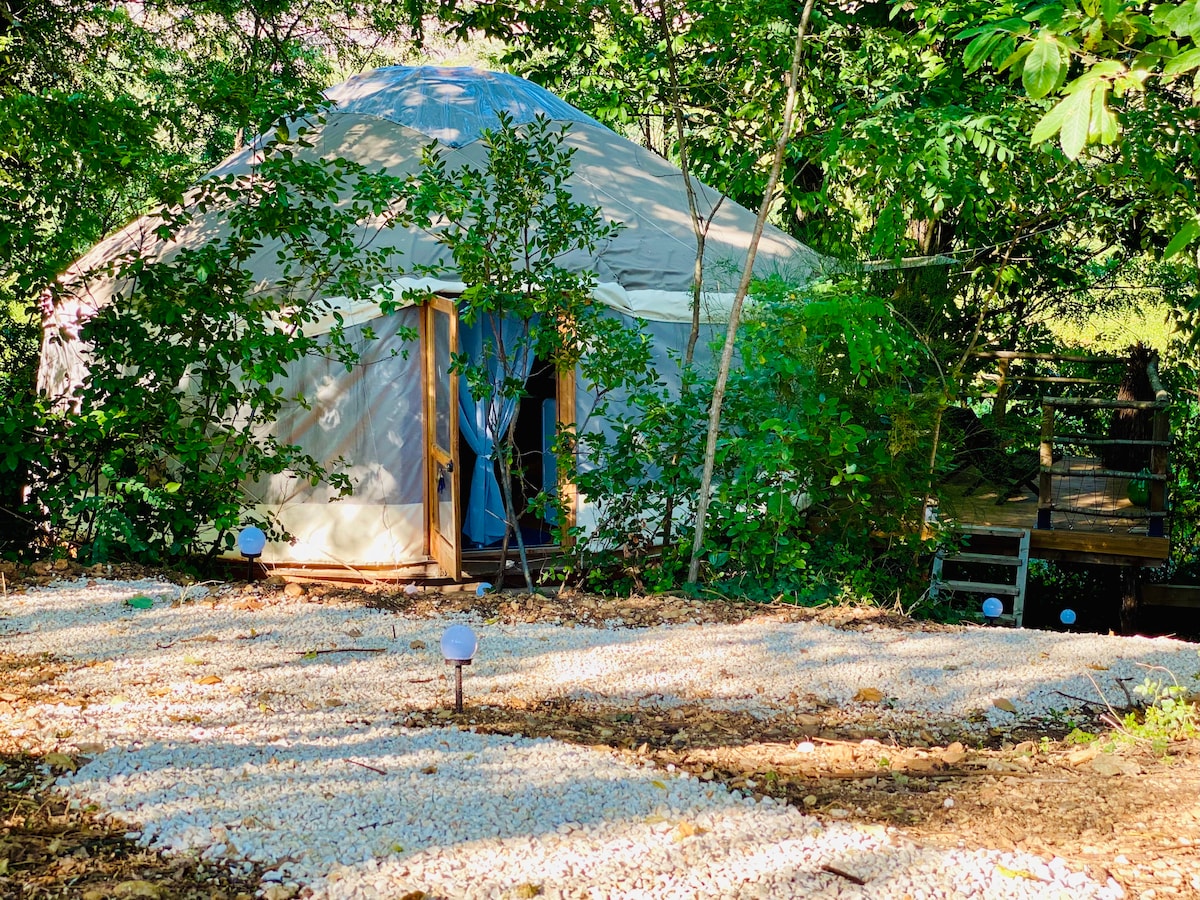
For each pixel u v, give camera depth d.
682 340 8.85
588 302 7.36
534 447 9.89
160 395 7.16
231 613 5.49
